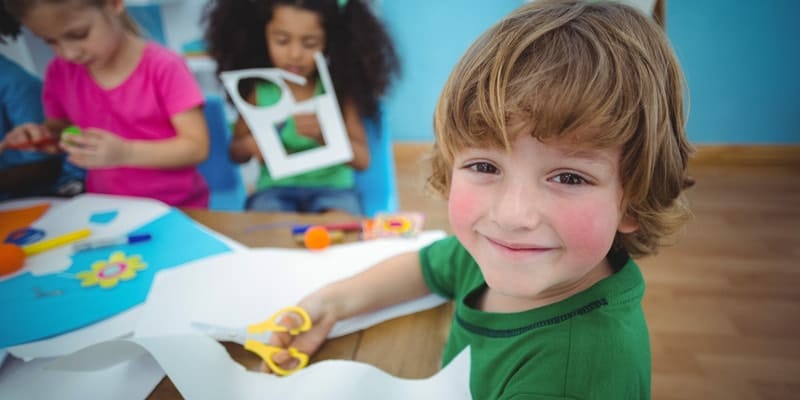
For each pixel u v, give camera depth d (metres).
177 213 0.71
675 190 0.42
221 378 0.42
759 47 1.94
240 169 1.17
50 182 0.90
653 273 1.50
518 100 0.34
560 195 0.34
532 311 0.41
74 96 0.90
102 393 0.43
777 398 1.11
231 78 0.94
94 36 0.85
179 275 0.57
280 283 0.56
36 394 0.43
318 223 0.69
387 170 1.12
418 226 0.67
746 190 1.97
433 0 1.92
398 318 0.52
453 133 0.39
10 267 0.59
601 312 0.39
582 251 0.35
